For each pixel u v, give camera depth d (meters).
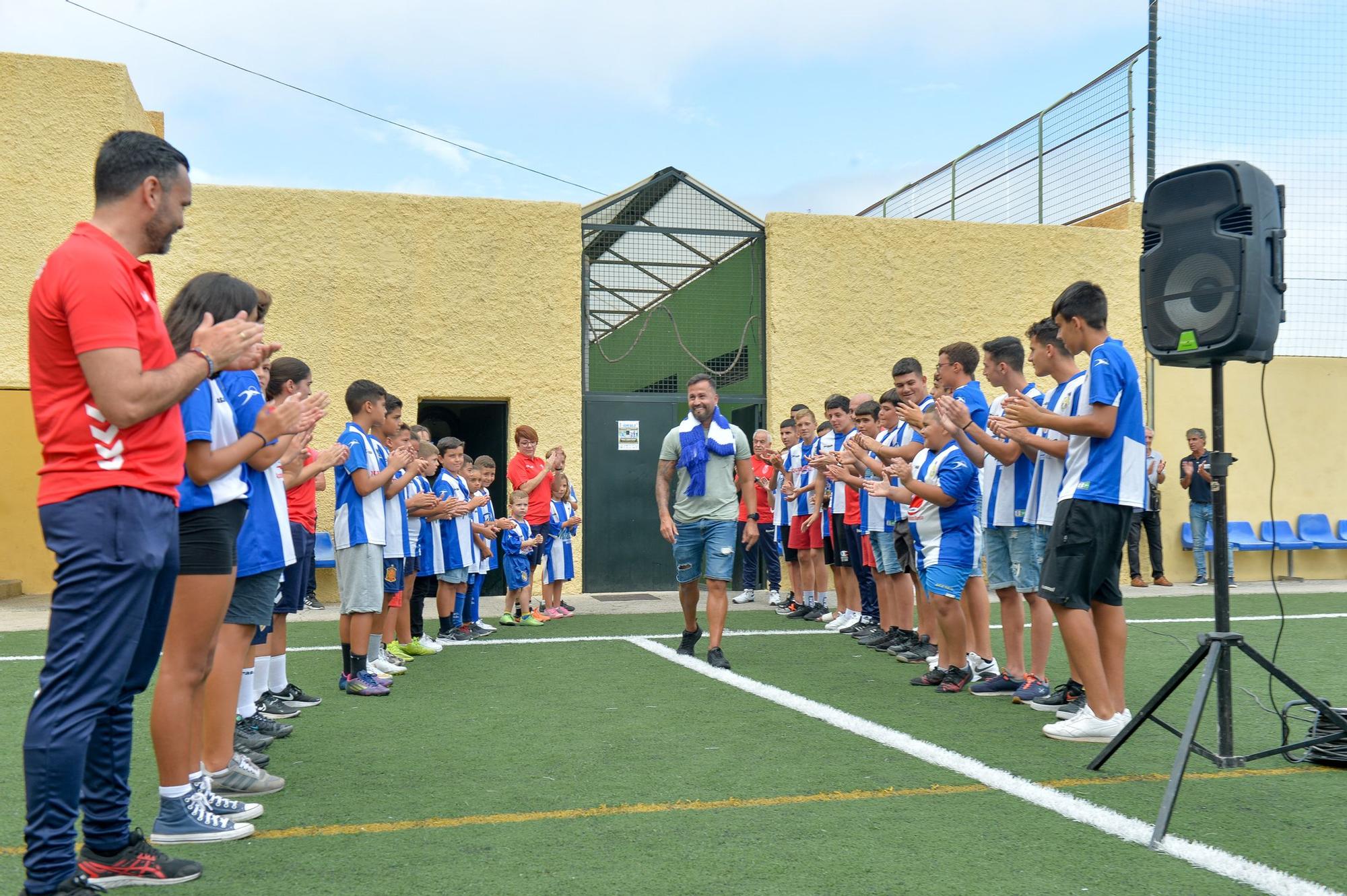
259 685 4.91
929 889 2.72
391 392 10.90
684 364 11.81
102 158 2.59
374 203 10.91
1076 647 4.42
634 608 10.15
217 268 10.50
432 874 2.85
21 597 11.85
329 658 6.92
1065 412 4.82
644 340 11.73
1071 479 4.36
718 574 6.55
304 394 4.41
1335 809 3.45
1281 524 12.67
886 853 3.02
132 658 2.58
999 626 8.63
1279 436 12.72
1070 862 2.94
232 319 2.86
